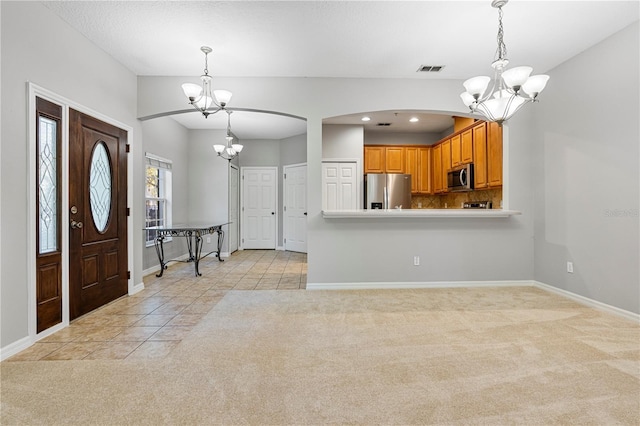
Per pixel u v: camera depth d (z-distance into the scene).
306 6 2.62
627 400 1.79
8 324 2.35
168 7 2.63
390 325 2.91
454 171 5.68
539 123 4.07
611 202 3.17
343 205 6.29
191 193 6.84
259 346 2.50
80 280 3.12
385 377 2.04
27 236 2.49
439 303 3.54
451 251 4.25
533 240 4.26
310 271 4.17
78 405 1.77
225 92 3.35
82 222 3.13
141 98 4.02
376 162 6.61
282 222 7.85
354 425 1.60
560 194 3.78
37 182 2.58
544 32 3.03
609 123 3.15
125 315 3.21
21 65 2.42
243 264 5.96
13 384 1.98
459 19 2.80
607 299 3.24
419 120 6.06
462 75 4.03
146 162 5.19
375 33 3.04
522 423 1.61
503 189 4.34
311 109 4.11
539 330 2.77
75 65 2.98
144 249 5.09
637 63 2.88
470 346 2.48
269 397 1.84
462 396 1.84
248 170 7.88
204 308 3.42
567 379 2.00
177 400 1.81
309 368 2.16
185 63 3.68
